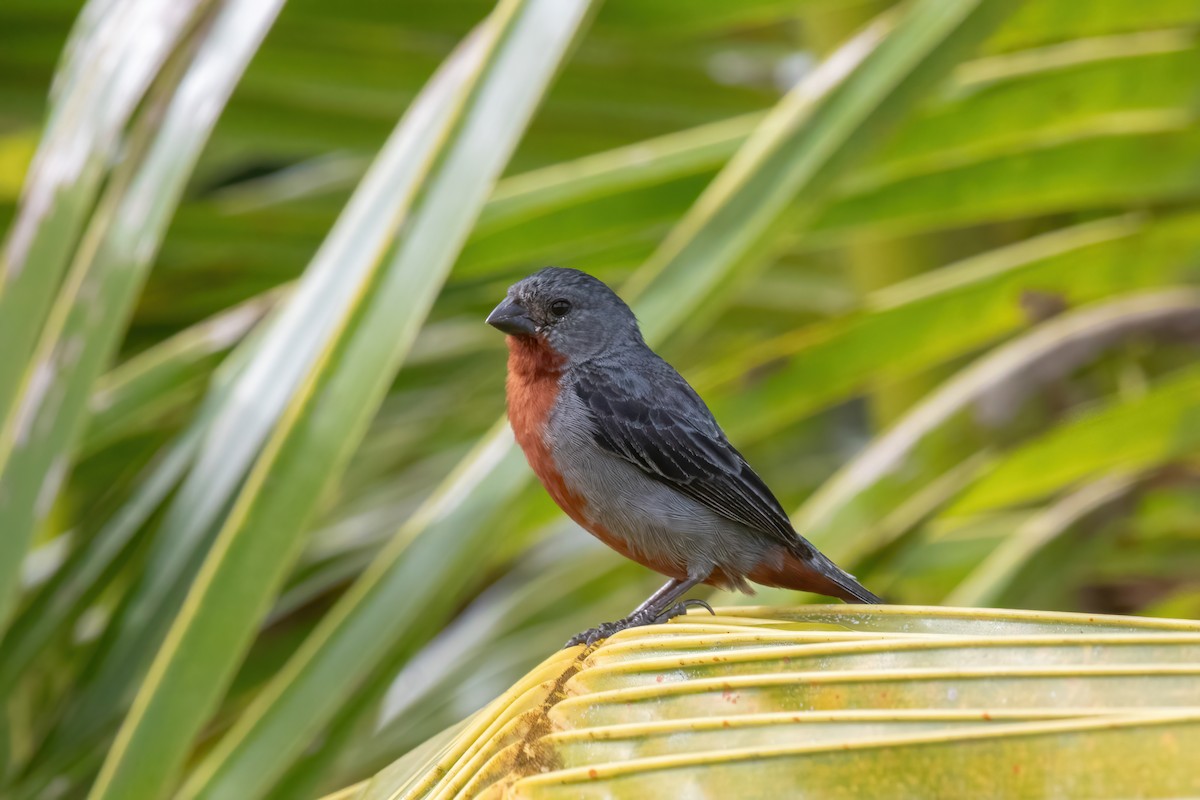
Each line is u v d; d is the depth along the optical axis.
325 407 3.68
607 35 3.78
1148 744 3.08
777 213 3.72
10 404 3.69
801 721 3.45
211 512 3.71
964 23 3.71
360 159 3.82
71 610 3.72
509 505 3.71
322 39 3.79
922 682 3.52
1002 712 3.28
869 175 3.76
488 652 3.85
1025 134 3.76
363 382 3.68
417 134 3.70
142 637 3.71
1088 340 3.76
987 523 3.83
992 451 3.76
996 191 3.77
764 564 3.77
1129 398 3.79
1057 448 3.77
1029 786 3.13
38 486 3.69
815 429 3.92
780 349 3.76
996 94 3.75
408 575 3.70
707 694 3.63
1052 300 3.77
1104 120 3.76
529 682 3.64
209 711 3.67
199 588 3.67
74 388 3.69
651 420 3.77
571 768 3.53
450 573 3.70
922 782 3.21
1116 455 3.78
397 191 3.70
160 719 3.67
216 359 3.76
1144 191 3.77
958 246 3.82
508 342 3.79
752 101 3.82
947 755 3.20
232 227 3.80
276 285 3.81
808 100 3.72
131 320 3.81
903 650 3.63
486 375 3.83
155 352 3.77
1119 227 3.76
